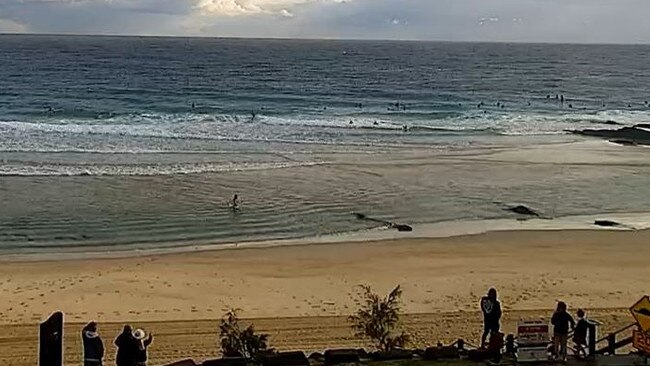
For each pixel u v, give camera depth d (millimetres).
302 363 12438
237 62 144875
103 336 16438
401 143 45156
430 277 21906
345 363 12492
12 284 20406
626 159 42438
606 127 56938
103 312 18359
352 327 16422
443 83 104438
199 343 16031
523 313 18531
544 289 20984
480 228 27766
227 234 25969
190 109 60438
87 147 39875
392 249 24812
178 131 46156
